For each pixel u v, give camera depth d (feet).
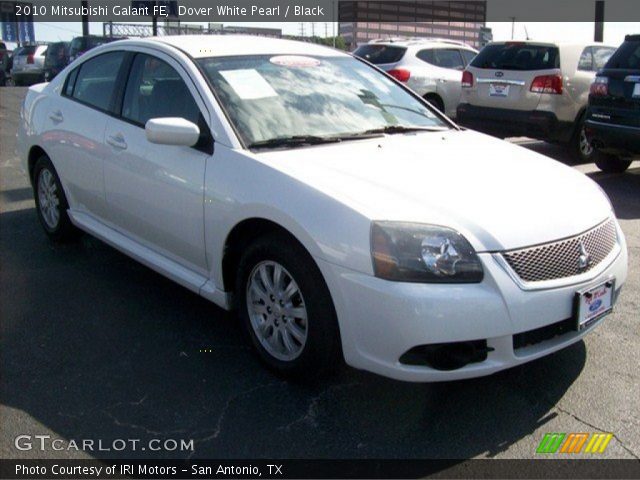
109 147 14.07
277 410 10.18
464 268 9.16
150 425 9.79
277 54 14.24
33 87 18.44
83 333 12.60
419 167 11.14
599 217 10.89
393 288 9.08
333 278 9.58
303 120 12.61
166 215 12.63
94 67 15.76
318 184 10.14
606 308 10.64
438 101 40.47
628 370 11.34
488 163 11.76
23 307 13.70
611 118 24.38
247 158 11.16
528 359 9.64
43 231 18.79
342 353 10.20
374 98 14.25
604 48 30.50
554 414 10.10
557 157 31.55
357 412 10.14
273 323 11.03
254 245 10.91
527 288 9.40
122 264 16.21
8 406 10.21
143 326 12.92
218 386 10.84
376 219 9.41
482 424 9.86
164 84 13.28
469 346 9.25
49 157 16.63
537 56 29.25
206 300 14.16
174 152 12.33
